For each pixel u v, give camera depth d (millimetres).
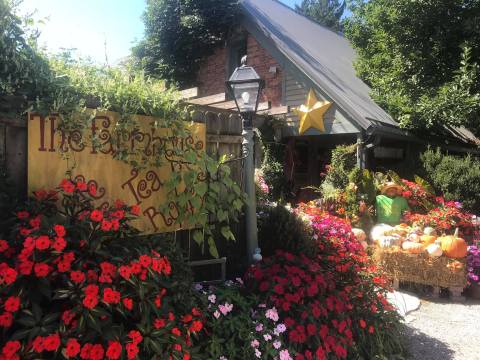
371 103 10570
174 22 11742
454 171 8375
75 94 2670
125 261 2109
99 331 1809
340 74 11492
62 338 1767
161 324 2088
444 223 6250
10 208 2342
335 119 9211
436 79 10625
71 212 2314
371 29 11820
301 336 2799
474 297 5281
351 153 8867
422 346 3848
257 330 2740
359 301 3520
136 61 11930
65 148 2639
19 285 1847
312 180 11812
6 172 2426
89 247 2094
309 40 13109
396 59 10805
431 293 5379
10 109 2400
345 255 3932
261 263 3396
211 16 11031
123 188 2973
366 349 3301
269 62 10477
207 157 3230
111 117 2869
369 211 7367
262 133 9445
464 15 9938
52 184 2582
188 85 11984
